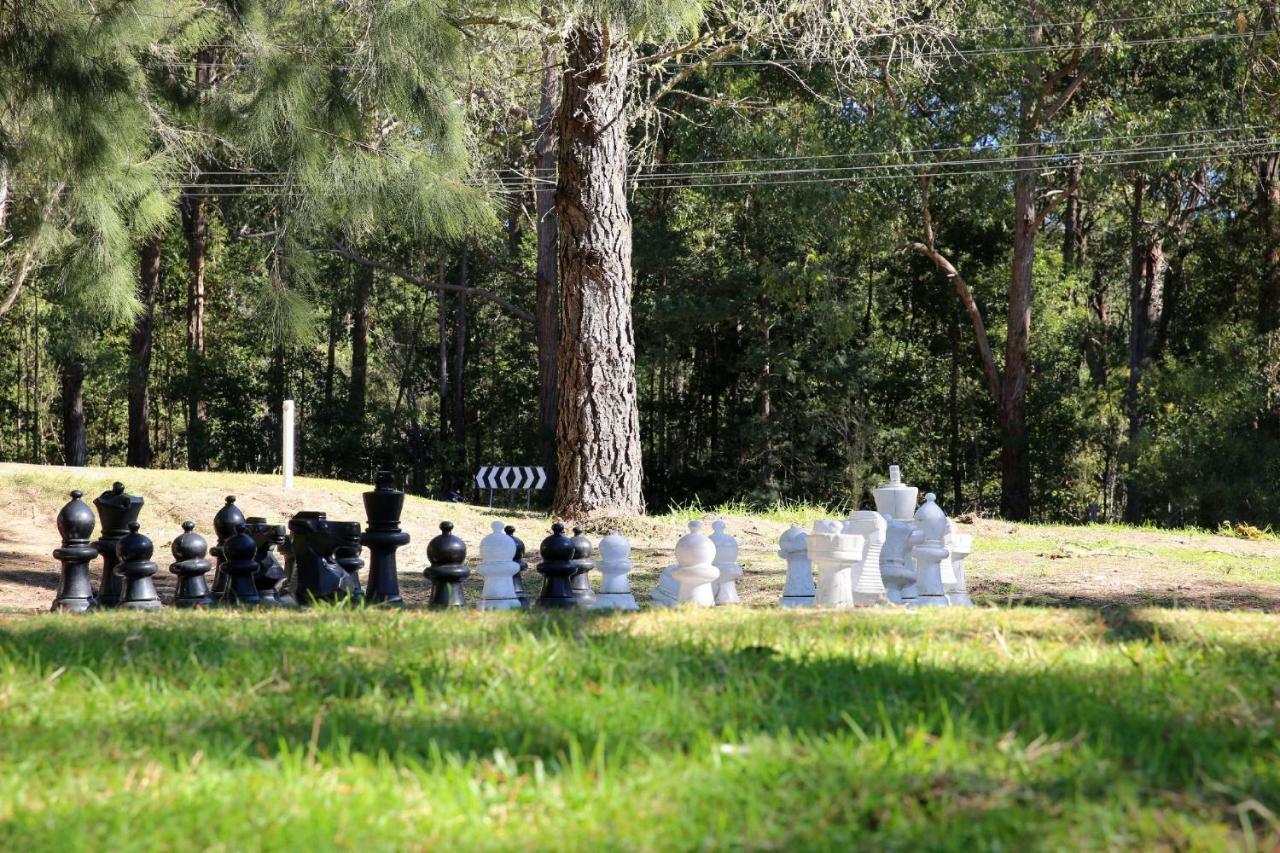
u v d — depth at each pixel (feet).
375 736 11.68
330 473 155.33
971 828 8.90
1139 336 122.93
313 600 25.11
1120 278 145.07
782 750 10.77
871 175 97.66
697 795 9.77
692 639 16.66
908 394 138.31
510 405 162.09
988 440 140.97
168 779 10.44
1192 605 33.06
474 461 166.61
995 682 13.52
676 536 52.70
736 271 122.31
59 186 43.47
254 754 11.35
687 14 40.22
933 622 19.08
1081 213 140.67
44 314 124.88
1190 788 9.65
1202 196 122.72
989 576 39.86
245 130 41.47
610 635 16.79
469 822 9.40
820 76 101.19
